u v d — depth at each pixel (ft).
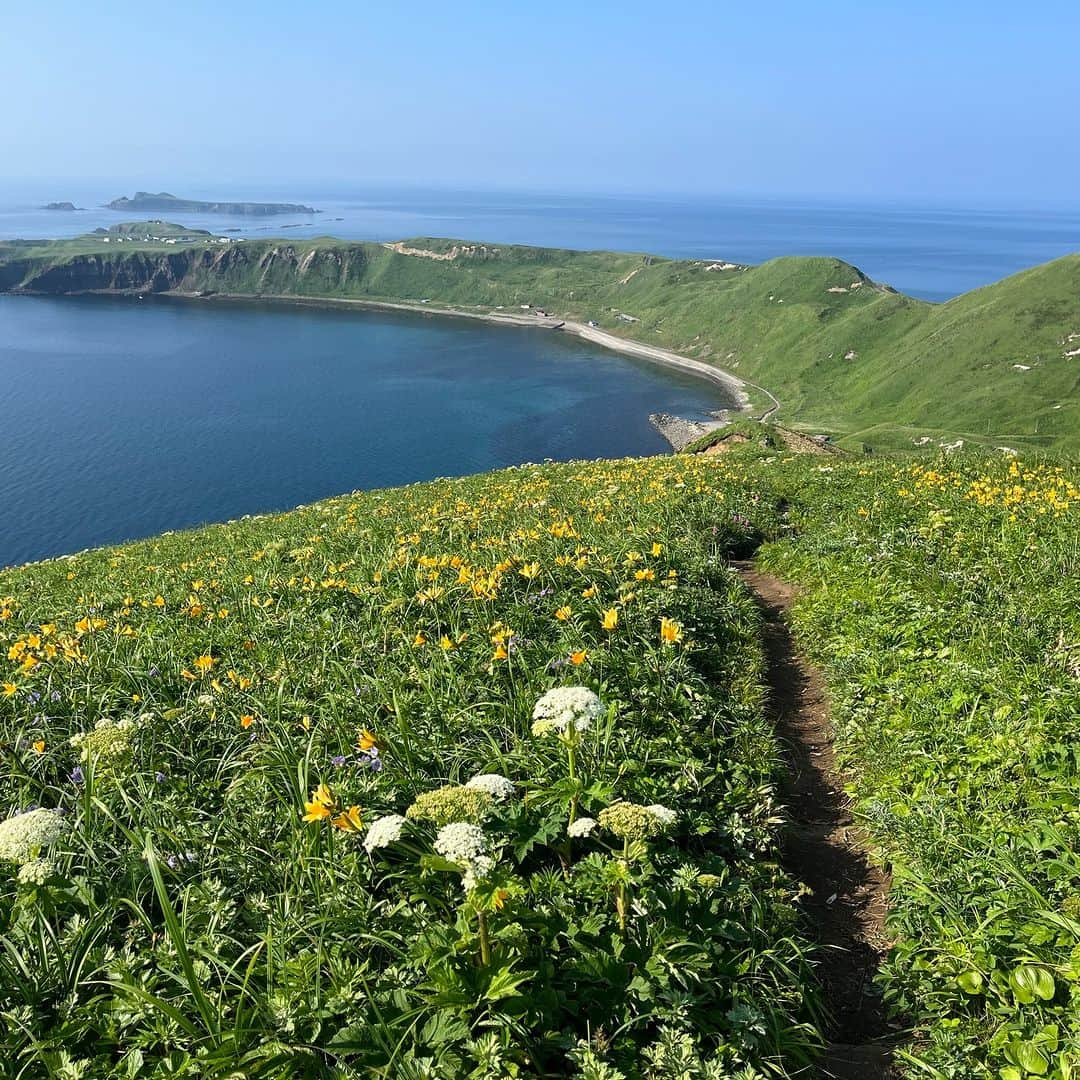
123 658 29.45
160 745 21.88
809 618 33.91
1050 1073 12.50
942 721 22.76
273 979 12.93
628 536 39.86
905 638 28.22
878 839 19.92
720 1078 11.89
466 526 47.75
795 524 48.83
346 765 19.24
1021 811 18.28
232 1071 11.07
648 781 19.15
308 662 26.81
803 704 28.37
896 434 438.81
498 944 12.94
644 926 14.40
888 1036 14.79
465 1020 11.93
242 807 18.38
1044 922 14.92
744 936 15.14
